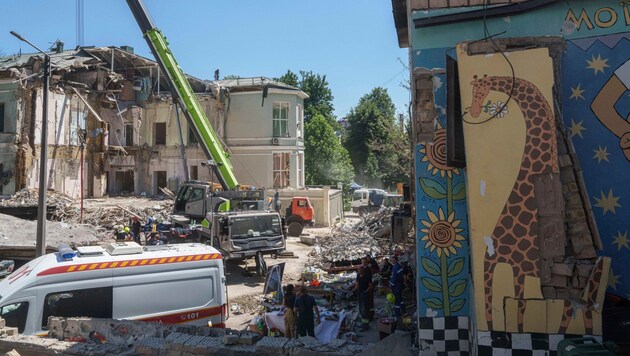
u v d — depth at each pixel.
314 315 11.12
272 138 34.56
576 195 4.34
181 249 9.58
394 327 9.91
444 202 5.44
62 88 32.06
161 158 36.62
